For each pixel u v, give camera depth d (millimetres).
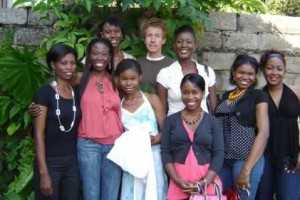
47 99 4141
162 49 5125
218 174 4293
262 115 4285
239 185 4277
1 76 4984
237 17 5824
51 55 4207
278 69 4484
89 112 4258
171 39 5168
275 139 4488
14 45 5680
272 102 4504
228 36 5816
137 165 4180
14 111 5070
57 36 5242
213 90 4719
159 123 4445
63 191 4242
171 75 4574
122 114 4355
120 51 4953
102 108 4270
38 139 4133
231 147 4348
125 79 4312
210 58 5781
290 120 4500
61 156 4188
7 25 5691
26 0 5395
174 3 5113
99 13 5379
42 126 4137
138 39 5219
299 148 4551
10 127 5117
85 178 4293
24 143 5164
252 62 4395
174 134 4242
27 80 5016
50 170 4168
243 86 4391
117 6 5375
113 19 4844
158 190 4340
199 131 4223
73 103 4211
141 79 4562
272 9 7320
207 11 5734
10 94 5141
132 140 4223
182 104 4531
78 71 4762
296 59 5945
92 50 4328
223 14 5789
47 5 5355
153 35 4750
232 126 4355
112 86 4375
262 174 4426
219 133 4254
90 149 4270
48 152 4180
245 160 4316
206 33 5758
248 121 4320
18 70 4996
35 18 5664
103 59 4324
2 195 5152
